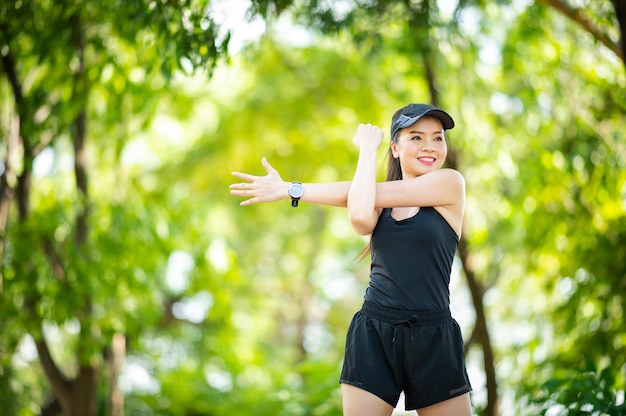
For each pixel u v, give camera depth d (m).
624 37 4.66
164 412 10.42
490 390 7.36
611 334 7.25
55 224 7.42
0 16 5.81
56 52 6.57
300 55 11.70
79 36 6.54
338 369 7.71
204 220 9.47
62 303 7.28
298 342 16.05
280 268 16.20
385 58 8.36
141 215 8.27
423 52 7.29
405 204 2.99
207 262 9.34
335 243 15.96
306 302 16.14
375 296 3.00
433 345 2.96
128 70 7.08
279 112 11.93
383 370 2.95
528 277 8.65
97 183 8.80
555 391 4.67
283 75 11.91
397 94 9.19
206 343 11.09
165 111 9.26
